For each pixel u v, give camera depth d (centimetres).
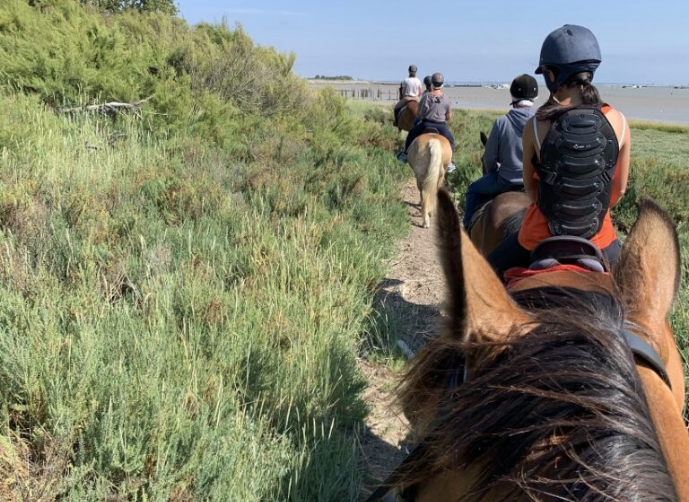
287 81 1420
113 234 529
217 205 658
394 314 591
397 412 207
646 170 1173
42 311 366
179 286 468
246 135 1076
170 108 994
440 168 1033
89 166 713
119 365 327
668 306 217
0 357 322
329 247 619
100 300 416
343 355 447
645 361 186
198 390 362
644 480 125
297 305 495
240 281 510
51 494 269
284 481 329
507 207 414
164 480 292
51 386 308
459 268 168
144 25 1353
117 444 291
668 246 226
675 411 174
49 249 471
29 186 566
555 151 272
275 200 735
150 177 689
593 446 132
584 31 292
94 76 955
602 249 293
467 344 171
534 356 156
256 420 373
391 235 856
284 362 416
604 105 294
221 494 298
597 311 177
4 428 303
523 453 144
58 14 1172
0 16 1034
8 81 900
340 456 358
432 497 176
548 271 250
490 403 155
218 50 1321
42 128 772
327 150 1145
